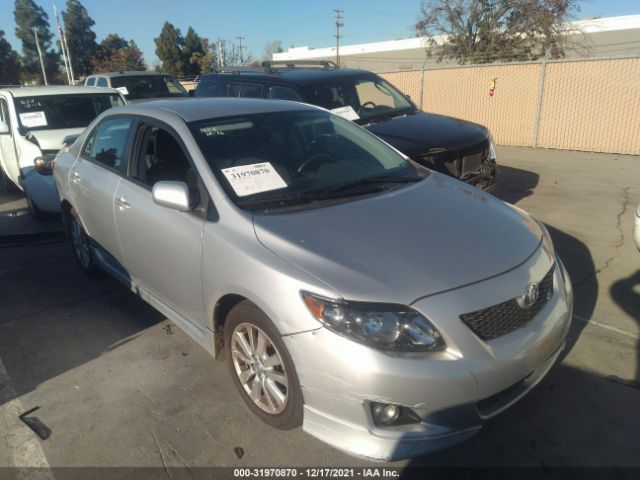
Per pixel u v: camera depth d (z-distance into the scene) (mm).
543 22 24812
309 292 2334
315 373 2311
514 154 10961
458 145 5578
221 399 3080
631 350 3383
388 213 2889
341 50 55406
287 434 2777
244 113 3662
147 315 4176
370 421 2266
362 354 2201
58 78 74438
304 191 3137
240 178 3074
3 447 2775
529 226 3051
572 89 11117
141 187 3555
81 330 3975
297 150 3535
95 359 3570
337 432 2334
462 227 2799
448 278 2365
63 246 5953
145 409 3025
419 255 2494
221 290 2777
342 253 2482
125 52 57438
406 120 6344
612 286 4301
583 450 2592
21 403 3139
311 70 7355
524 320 2469
